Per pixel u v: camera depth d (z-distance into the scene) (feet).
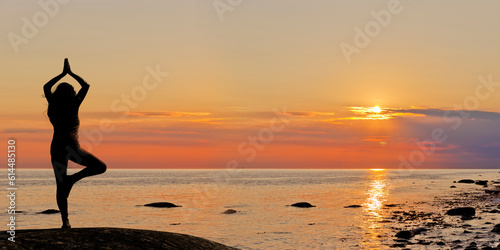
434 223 109.29
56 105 26.55
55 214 152.25
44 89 26.91
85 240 23.48
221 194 267.39
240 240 96.84
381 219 125.39
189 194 275.39
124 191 312.50
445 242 81.10
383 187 335.26
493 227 98.07
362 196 233.35
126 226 123.24
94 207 180.55
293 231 108.47
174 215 150.30
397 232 98.22
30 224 126.62
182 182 504.02
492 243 78.07
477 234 88.69
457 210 127.54
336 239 94.07
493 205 155.02
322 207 172.04
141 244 24.43
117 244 23.68
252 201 210.79
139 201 215.92
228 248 28.37
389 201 193.16
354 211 152.76
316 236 99.40
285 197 237.25
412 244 81.15
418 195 229.04
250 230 112.16
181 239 26.91
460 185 332.60
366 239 91.66
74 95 27.30
